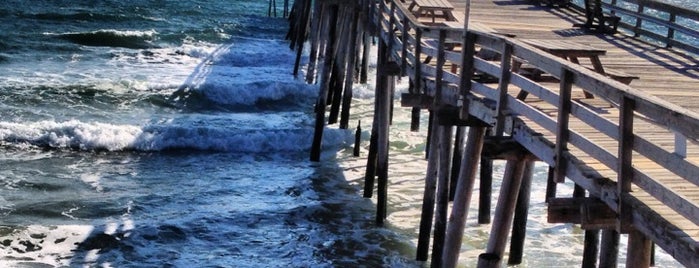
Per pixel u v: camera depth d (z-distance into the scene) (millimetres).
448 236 12773
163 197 20000
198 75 33719
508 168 10859
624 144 7750
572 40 18703
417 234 17859
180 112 29328
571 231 17703
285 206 19438
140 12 46594
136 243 17047
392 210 19328
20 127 24438
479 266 11227
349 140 25672
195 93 30672
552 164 9289
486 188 17828
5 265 15648
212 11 49469
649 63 16312
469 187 12477
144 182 21281
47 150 23906
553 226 17953
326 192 20672
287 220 18578
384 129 18328
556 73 9148
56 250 16547
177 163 23344
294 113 29938
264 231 17922
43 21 42375
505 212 11000
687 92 13641
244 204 19594
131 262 16188
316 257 16594
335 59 28297
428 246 16281
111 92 30016
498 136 10539
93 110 28328
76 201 19375
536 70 13141
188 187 20938
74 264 15977
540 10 23344
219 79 32969
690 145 10102
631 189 8031
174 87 30859
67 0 47875
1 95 28625
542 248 16734
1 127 24391
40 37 38625
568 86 8953
